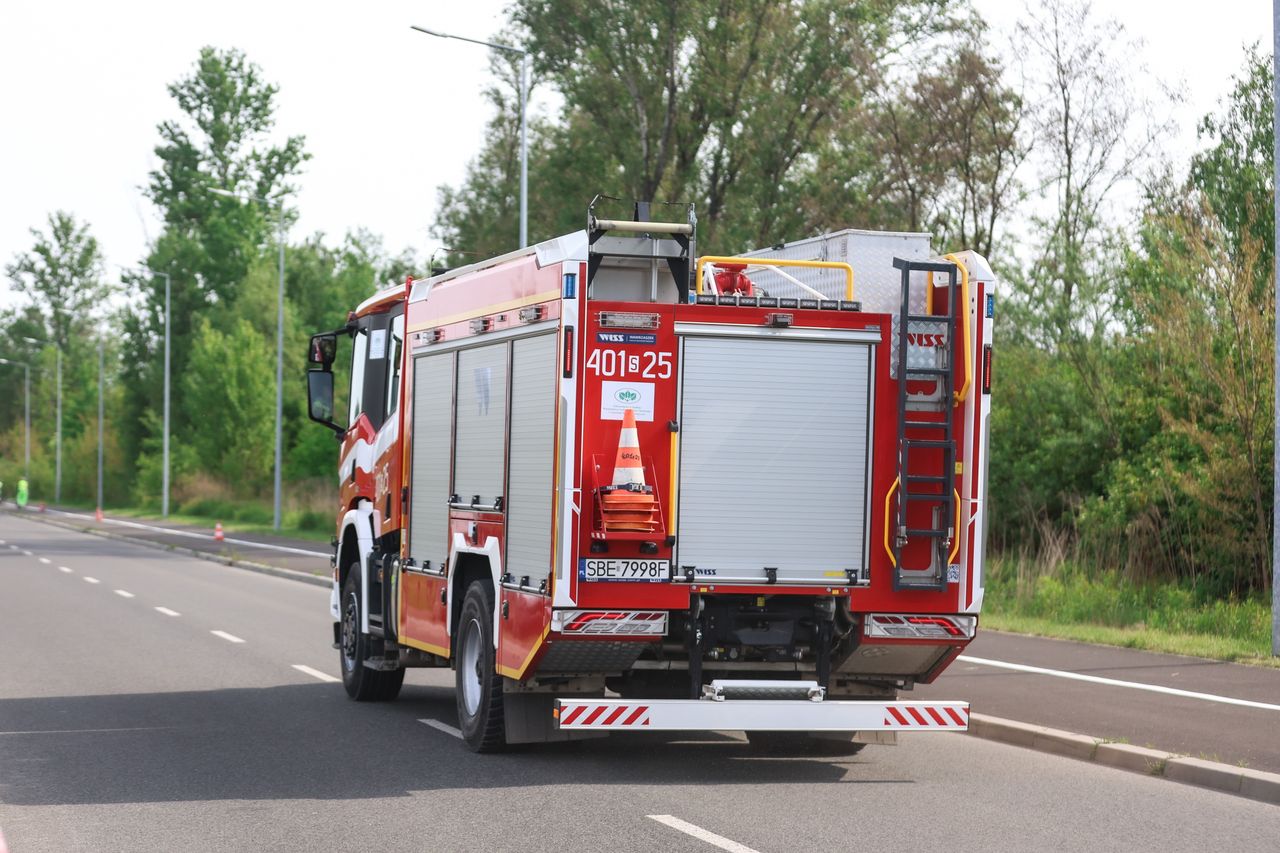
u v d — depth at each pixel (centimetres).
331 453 6128
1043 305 2556
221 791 950
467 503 1145
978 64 3869
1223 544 2133
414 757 1088
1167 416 2184
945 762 1099
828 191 4112
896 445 1016
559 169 4400
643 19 4206
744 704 980
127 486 10200
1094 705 1305
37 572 3459
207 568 3709
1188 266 2244
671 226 1045
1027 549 2488
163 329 10031
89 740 1162
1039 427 2544
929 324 1018
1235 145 2347
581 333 977
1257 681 1457
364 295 8044
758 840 806
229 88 10081
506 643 1045
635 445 972
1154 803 939
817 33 4116
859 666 1058
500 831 827
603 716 965
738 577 991
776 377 1002
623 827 838
